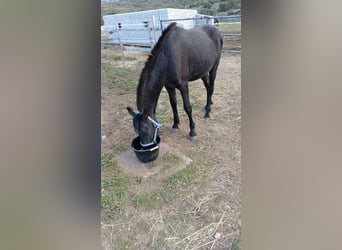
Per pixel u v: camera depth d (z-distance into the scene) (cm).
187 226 141
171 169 150
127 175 145
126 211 141
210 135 156
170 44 140
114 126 144
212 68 156
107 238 137
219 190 147
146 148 142
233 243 139
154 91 142
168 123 163
